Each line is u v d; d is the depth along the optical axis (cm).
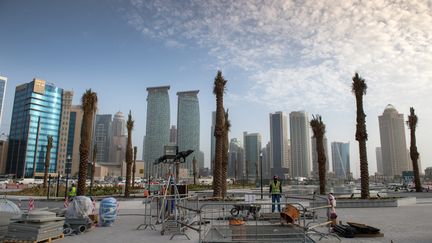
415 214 2047
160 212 1634
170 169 1833
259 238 1096
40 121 16125
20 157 15650
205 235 1167
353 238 1212
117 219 1875
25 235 1134
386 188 6362
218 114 2839
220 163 2759
